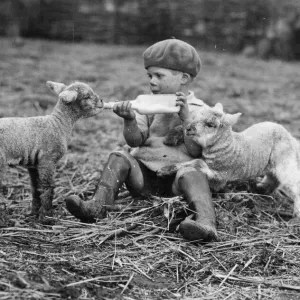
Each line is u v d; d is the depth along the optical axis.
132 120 5.63
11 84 13.35
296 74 17.30
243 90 14.13
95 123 10.59
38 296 4.02
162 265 4.80
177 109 5.56
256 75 16.75
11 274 4.30
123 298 4.20
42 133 5.33
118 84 13.86
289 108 12.39
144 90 13.16
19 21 21.42
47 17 21.72
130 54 19.08
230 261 4.91
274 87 14.91
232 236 5.42
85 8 21.73
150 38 21.62
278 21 20.67
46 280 4.25
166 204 5.60
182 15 21.25
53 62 16.75
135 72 15.79
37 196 5.67
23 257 4.70
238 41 20.91
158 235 5.28
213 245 5.16
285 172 5.96
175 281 4.57
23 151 5.26
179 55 5.70
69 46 20.27
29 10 21.45
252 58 20.28
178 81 5.77
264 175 6.38
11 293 4.02
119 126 10.41
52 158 5.39
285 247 5.26
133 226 5.43
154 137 5.88
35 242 5.05
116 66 16.69
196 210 5.25
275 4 20.78
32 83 13.61
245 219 5.86
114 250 5.00
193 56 5.79
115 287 4.37
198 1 21.09
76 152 8.54
